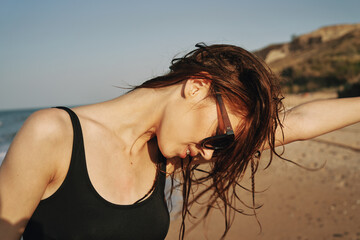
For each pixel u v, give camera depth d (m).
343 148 9.23
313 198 5.30
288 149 9.54
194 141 1.35
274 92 1.43
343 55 43.97
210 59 1.36
